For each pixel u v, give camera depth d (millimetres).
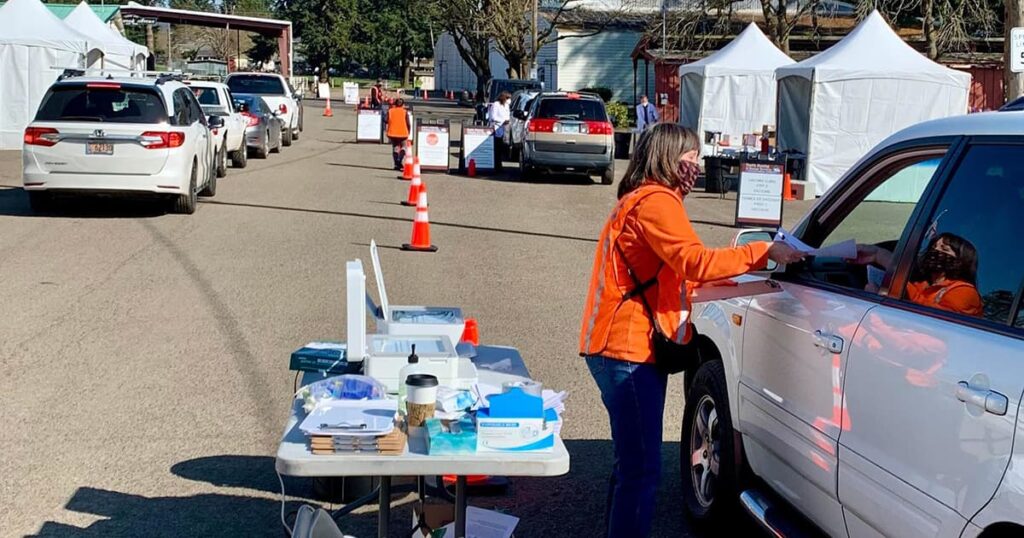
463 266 12570
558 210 18531
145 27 72500
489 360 4930
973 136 3697
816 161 22016
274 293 10609
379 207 17750
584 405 7281
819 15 44656
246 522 5273
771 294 4520
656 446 4328
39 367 7863
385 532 3996
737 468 4883
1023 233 3270
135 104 15078
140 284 10883
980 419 3031
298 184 20969
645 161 4250
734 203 20688
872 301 3826
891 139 4266
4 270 11422
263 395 7293
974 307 3338
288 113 31391
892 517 3449
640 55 41500
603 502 5680
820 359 3998
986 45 39312
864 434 3650
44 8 25781
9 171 20922
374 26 96812
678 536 5266
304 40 97125
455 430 3631
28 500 5465
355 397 4035
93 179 14852
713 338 5113
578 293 11172
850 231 5023
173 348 8469
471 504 5609
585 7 56969
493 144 24875
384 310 4898
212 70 49094
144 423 6688
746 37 27266
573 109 23234
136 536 5078
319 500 5566
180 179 15266
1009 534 2938
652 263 4219
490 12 53500
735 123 26609
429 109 57844
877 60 21672
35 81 25016
